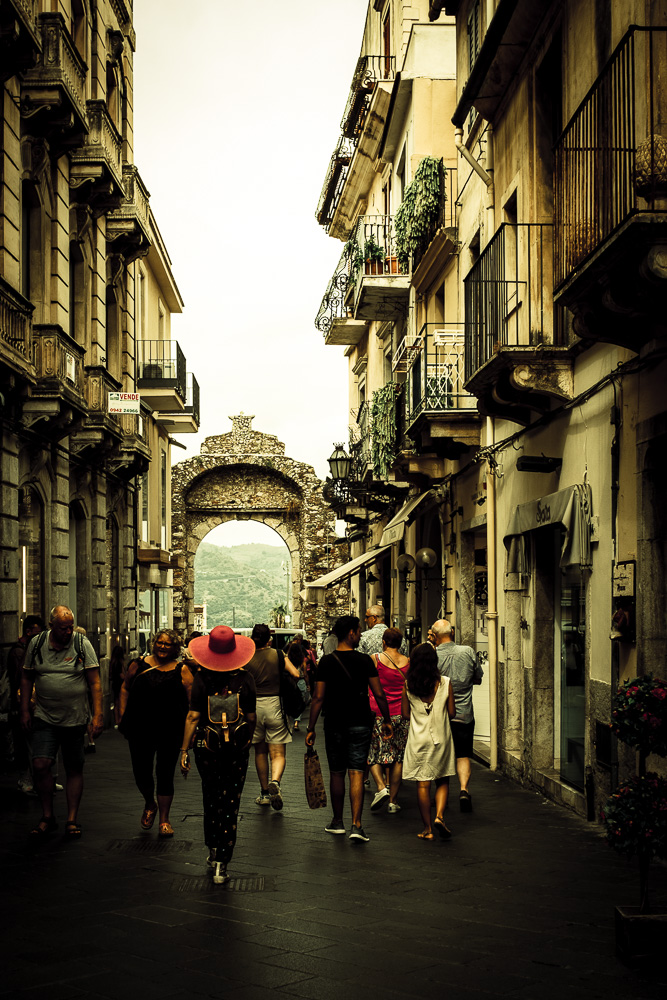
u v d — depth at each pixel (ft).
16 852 25.22
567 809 32.30
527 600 38.22
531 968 16.12
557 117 36.19
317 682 28.02
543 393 33.19
